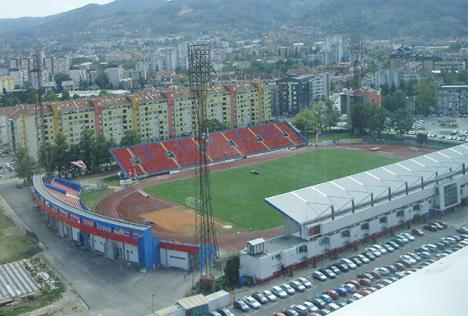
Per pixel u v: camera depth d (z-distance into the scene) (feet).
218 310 350.23
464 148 599.16
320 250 423.64
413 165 546.67
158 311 341.41
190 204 610.65
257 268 390.83
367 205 460.55
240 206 592.60
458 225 489.67
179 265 433.07
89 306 378.53
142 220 560.20
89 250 486.38
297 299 362.94
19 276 428.97
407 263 403.95
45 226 564.30
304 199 448.24
